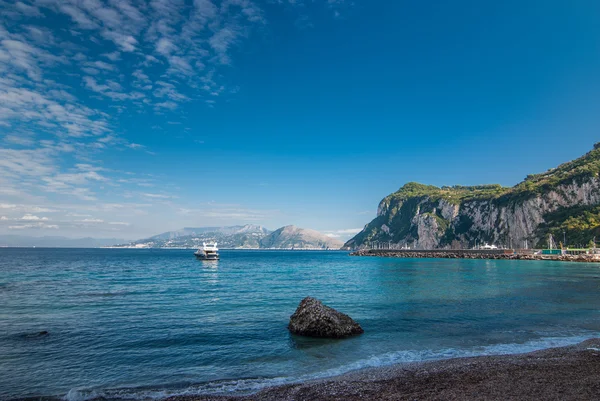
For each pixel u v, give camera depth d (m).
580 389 13.70
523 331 24.45
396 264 134.38
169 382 15.41
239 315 29.77
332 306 34.25
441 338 22.66
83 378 15.87
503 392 13.52
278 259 191.50
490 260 169.50
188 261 148.75
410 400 12.90
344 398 13.25
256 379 15.73
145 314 29.97
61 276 67.56
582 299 39.31
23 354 18.98
